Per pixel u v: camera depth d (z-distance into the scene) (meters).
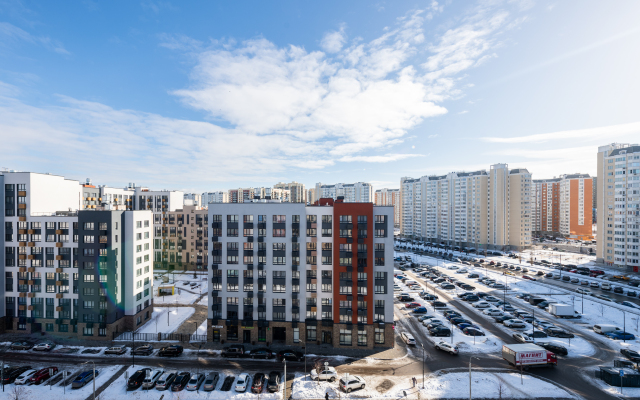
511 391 46.69
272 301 65.50
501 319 75.25
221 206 66.69
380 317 63.31
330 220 65.25
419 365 55.41
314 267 64.94
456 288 107.25
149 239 79.50
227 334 65.94
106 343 64.88
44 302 69.56
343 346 63.34
